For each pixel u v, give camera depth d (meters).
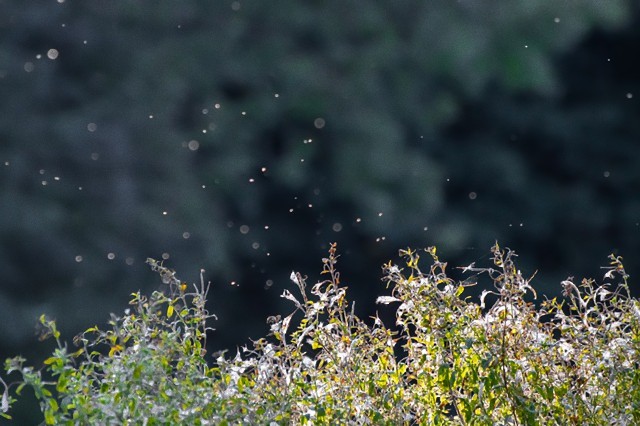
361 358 6.37
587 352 6.50
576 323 6.60
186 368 6.16
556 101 33.62
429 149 30.06
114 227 22.20
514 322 6.46
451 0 27.88
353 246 27.20
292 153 26.25
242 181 26.09
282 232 27.06
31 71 22.83
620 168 32.72
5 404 5.89
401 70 27.55
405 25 27.47
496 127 31.75
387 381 6.39
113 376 6.01
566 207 31.16
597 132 32.97
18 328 20.22
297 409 6.32
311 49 26.97
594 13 29.12
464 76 27.84
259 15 26.03
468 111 31.38
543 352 6.44
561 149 32.44
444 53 27.28
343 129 26.56
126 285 21.91
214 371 6.29
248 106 25.81
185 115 25.31
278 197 27.12
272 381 6.25
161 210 22.95
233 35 25.31
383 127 26.70
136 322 6.30
